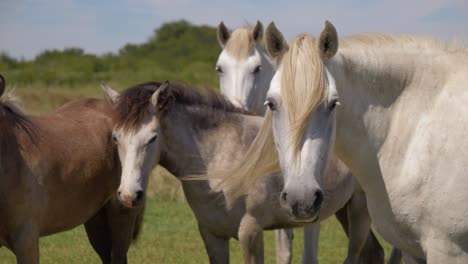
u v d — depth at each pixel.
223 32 8.55
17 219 5.81
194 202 6.13
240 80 7.84
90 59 50.38
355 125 4.32
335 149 4.40
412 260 4.51
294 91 3.86
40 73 37.94
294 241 10.15
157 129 6.03
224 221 6.02
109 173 6.77
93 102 7.23
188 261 8.53
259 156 4.59
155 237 9.86
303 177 3.83
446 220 4.11
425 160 4.16
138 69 47.94
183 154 6.16
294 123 3.82
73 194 6.34
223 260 6.28
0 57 50.59
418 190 4.18
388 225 4.42
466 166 4.04
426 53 4.34
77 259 8.58
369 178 4.41
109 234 7.34
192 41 65.69
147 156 5.96
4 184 5.70
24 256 5.84
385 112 4.33
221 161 6.08
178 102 6.22
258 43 8.00
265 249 9.47
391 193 4.30
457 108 4.15
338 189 6.54
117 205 6.98
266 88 8.06
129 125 5.93
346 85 4.25
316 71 3.88
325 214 6.60
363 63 4.28
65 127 6.54
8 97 6.12
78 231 10.40
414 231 4.29
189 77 36.53
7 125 5.91
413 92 4.30
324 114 3.91
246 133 6.22
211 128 6.21
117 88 31.11
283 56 4.14
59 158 6.21
